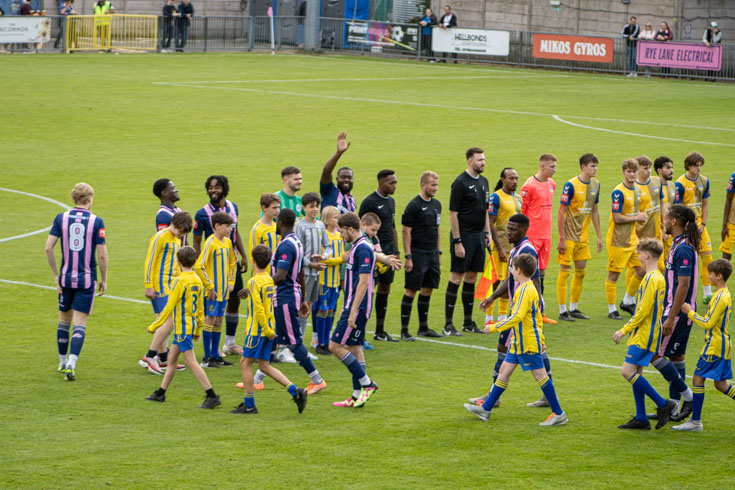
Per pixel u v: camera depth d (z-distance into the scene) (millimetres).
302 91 125875
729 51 146250
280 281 35188
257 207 68188
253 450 29531
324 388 36656
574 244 47500
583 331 45719
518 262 32250
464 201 44625
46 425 31484
